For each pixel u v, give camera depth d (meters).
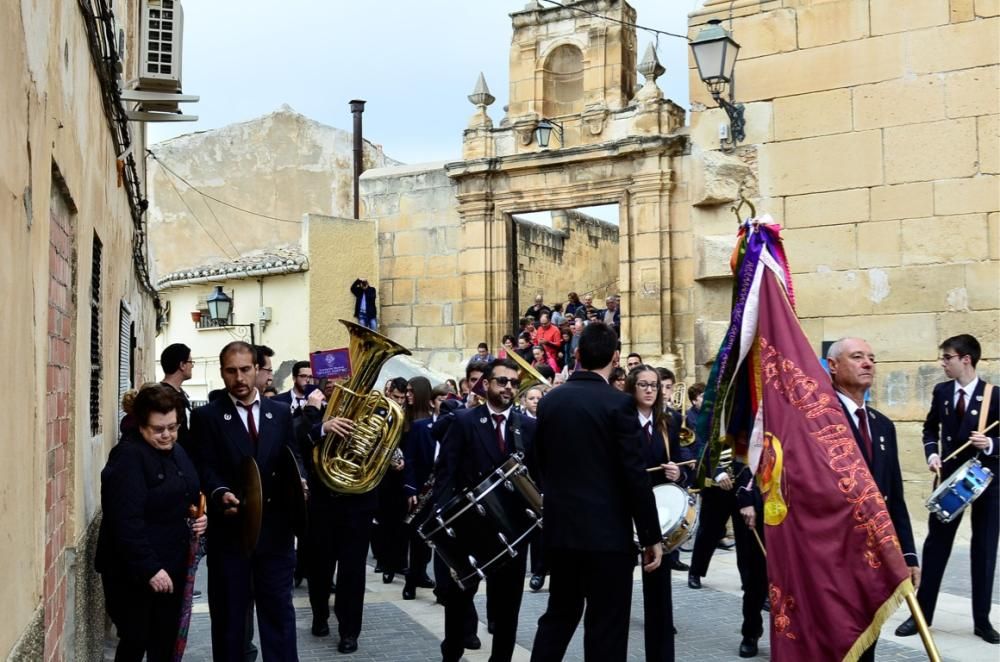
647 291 17.62
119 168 8.23
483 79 19.86
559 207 18.95
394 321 21.03
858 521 4.64
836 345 5.39
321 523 7.59
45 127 4.00
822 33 12.16
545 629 5.37
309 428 7.47
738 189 12.55
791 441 4.88
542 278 25.02
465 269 19.95
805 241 12.20
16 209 3.31
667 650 6.10
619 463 5.26
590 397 5.38
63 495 4.94
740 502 6.94
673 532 5.88
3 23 3.08
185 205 27.33
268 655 5.89
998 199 11.20
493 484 6.00
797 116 12.27
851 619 4.56
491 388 6.32
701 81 12.91
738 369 5.36
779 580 4.80
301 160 28.28
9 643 3.09
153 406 5.23
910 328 11.58
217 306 21.47
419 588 9.65
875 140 11.84
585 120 18.72
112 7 7.41
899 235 11.69
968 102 11.37
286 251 23.08
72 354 5.27
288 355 21.11
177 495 5.30
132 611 5.23
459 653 6.18
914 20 11.66
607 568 5.17
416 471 9.15
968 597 8.67
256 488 5.66
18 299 3.35
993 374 11.15
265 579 5.97
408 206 20.97
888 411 11.66
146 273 14.55
